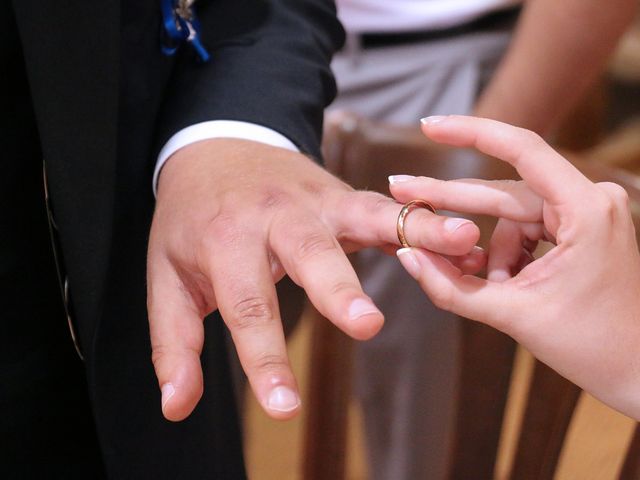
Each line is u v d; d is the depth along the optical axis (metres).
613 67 2.13
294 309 1.09
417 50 1.50
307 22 0.85
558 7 1.11
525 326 0.72
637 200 0.83
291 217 0.71
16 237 0.77
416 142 0.94
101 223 0.74
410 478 1.24
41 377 0.80
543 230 0.73
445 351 1.17
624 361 0.72
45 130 0.73
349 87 1.51
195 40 0.80
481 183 0.72
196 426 0.83
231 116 0.78
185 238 0.73
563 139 1.88
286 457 1.60
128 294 0.80
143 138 0.79
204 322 0.81
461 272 0.73
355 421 1.55
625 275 0.71
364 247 0.73
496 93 1.22
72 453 0.83
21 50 0.75
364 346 1.20
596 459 0.96
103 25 0.71
